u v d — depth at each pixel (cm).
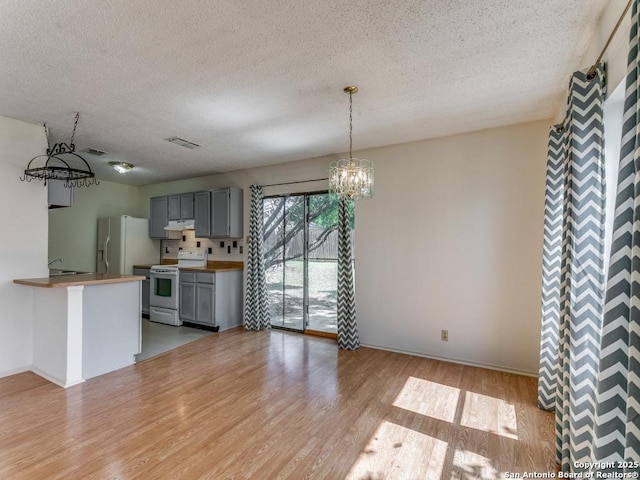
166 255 607
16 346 305
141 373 309
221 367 325
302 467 179
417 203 362
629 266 113
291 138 354
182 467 178
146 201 627
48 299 297
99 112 286
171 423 222
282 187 468
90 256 575
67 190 353
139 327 338
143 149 395
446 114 290
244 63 210
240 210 503
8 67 212
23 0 152
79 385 281
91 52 196
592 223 170
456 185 342
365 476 173
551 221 248
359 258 396
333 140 360
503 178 321
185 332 457
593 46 183
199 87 241
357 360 345
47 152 322
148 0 153
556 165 247
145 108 277
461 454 192
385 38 184
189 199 532
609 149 172
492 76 226
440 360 346
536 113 289
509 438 207
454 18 168
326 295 444
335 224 439
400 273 371
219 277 470
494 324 323
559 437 187
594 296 168
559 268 243
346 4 157
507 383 289
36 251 318
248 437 206
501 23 172
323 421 226
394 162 376
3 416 230
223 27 174
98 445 196
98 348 304
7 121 299
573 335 171
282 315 481
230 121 306
